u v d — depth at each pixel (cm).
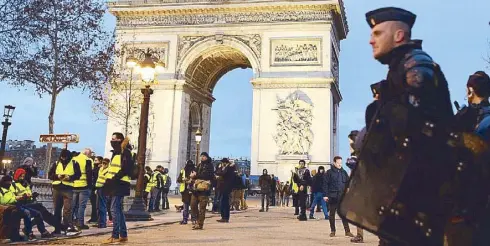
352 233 2252
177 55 6562
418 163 421
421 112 421
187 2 6569
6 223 1644
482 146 480
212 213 3634
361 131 579
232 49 6675
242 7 6444
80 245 1580
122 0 6725
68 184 1895
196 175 2314
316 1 6256
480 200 478
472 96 690
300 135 6031
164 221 2686
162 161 6238
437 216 420
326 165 5897
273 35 6381
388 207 429
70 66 4006
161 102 6419
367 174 455
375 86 517
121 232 1625
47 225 2373
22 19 2670
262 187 4159
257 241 1761
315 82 6138
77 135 2173
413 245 420
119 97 6394
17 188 1772
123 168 1605
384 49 475
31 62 2984
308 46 6262
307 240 1869
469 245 486
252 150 6109
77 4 3856
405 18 475
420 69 425
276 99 6191
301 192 3150
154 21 6700
